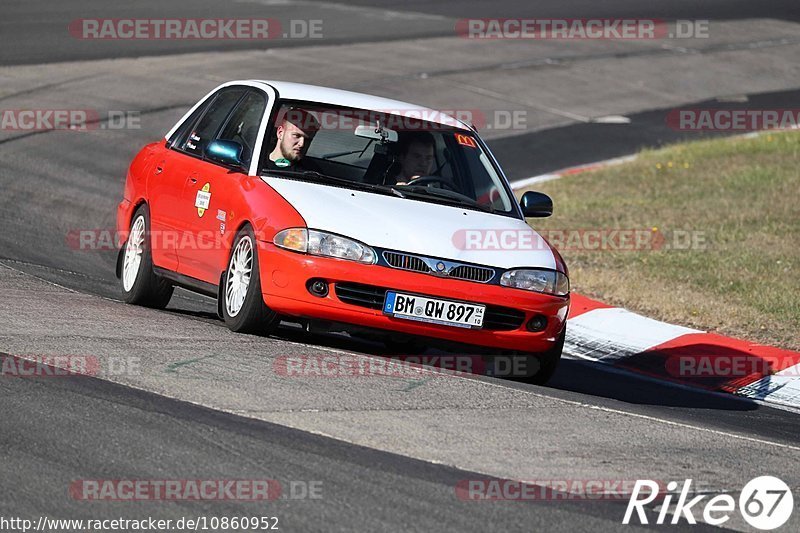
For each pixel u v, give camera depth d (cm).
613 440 2308
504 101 8338
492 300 2723
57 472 1805
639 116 8381
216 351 2606
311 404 2269
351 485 1852
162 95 7438
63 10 10269
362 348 3112
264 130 2995
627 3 13162
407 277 2670
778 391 3300
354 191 2897
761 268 4566
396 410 2303
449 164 3075
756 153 7050
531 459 2100
